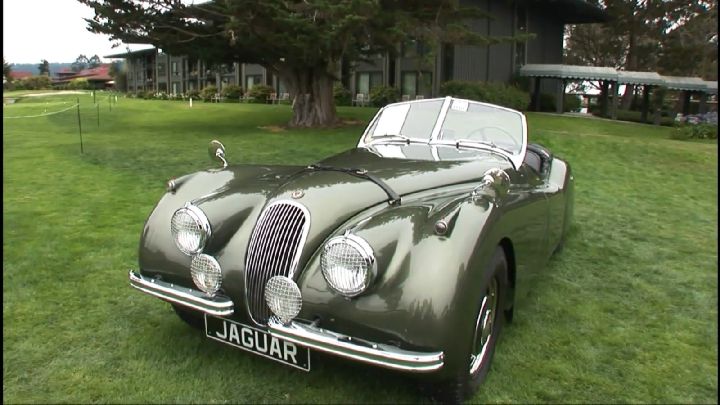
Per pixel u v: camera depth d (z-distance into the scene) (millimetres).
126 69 72625
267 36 12938
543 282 4465
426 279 2285
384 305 2291
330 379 2855
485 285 2512
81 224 5797
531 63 30156
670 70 38625
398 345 2281
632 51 39469
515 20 27938
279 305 2449
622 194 8305
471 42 13703
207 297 2715
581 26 44969
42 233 5430
